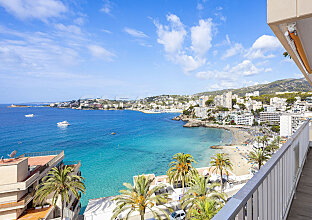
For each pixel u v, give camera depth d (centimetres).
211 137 9375
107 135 9981
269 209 175
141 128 12469
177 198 2502
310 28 133
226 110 16688
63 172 1942
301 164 438
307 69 251
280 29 126
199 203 1276
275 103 17088
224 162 2817
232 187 3003
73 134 10181
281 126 9106
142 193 1658
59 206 2031
